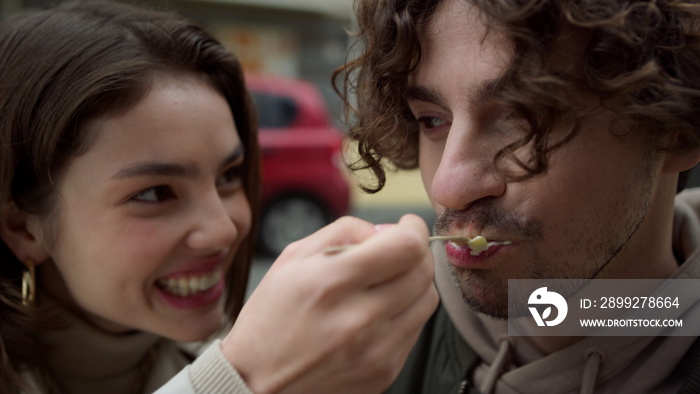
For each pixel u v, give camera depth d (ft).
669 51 2.00
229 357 1.79
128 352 3.24
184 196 2.86
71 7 3.15
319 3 22.63
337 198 12.08
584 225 2.04
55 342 3.06
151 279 2.89
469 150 2.07
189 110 2.80
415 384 2.87
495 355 2.61
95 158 2.67
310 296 1.66
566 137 1.90
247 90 3.44
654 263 2.39
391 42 2.33
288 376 1.69
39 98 2.72
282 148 11.63
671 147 2.08
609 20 1.78
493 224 2.07
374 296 1.68
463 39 2.04
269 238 11.68
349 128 2.83
